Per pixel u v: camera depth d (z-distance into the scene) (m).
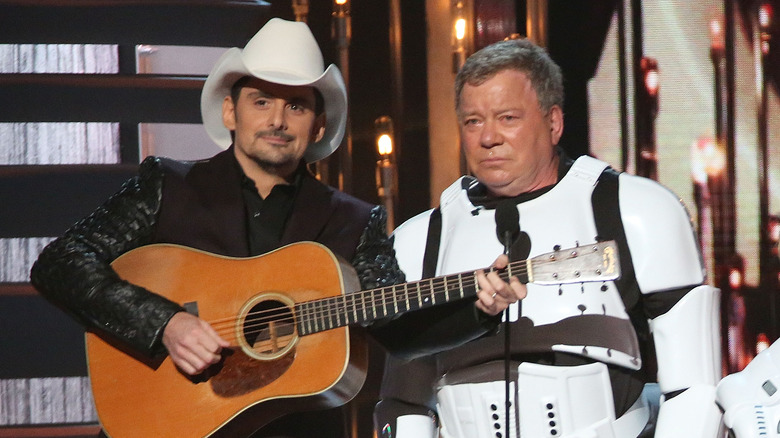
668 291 8.96
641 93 16.31
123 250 9.30
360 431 14.85
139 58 17.80
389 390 9.87
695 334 8.93
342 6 15.43
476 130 9.16
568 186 9.18
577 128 16.38
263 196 9.48
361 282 9.20
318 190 9.56
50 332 13.43
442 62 16.09
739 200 16.28
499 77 9.06
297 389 8.77
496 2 16.06
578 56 16.34
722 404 8.76
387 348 9.41
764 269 16.22
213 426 8.87
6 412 14.05
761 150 16.23
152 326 8.76
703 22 16.28
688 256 8.98
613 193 9.09
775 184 16.25
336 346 8.80
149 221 9.30
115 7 14.20
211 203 9.32
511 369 8.90
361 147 16.16
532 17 15.86
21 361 13.60
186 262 9.18
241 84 9.53
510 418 8.87
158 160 9.54
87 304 8.92
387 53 16.19
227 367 8.95
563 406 8.75
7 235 14.05
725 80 16.27
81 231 9.34
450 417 9.26
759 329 16.19
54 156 16.06
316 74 9.60
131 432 9.00
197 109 14.66
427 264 9.59
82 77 13.94
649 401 9.77
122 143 16.31
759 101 16.23
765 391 8.62
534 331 8.85
